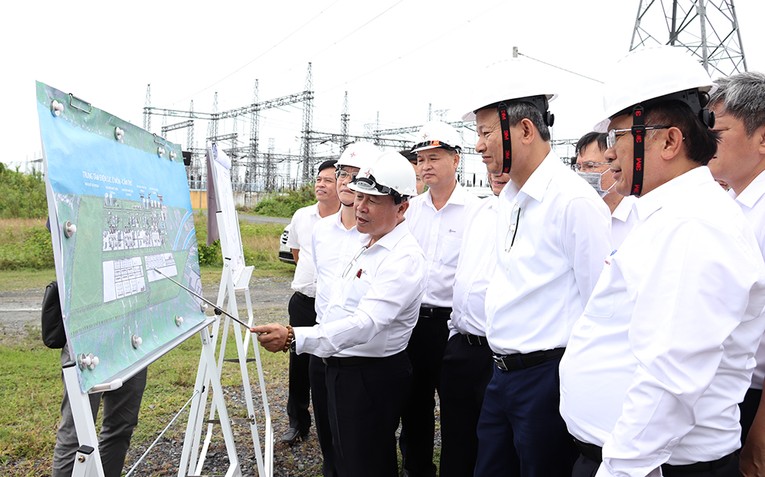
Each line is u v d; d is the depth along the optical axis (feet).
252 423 10.06
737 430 5.00
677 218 4.68
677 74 5.07
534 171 7.15
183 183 9.36
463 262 9.73
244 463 12.26
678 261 4.56
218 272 41.32
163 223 8.00
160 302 7.41
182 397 15.66
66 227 5.18
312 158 157.07
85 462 4.84
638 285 4.88
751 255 4.58
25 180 71.97
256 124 174.40
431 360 11.46
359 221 8.76
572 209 6.68
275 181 181.57
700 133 5.00
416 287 8.76
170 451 12.57
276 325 8.35
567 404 5.79
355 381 8.83
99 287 5.75
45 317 7.82
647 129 5.12
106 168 6.36
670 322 4.49
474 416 9.66
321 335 8.29
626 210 9.88
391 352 9.00
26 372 17.37
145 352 6.50
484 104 7.19
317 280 11.47
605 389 5.34
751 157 6.68
